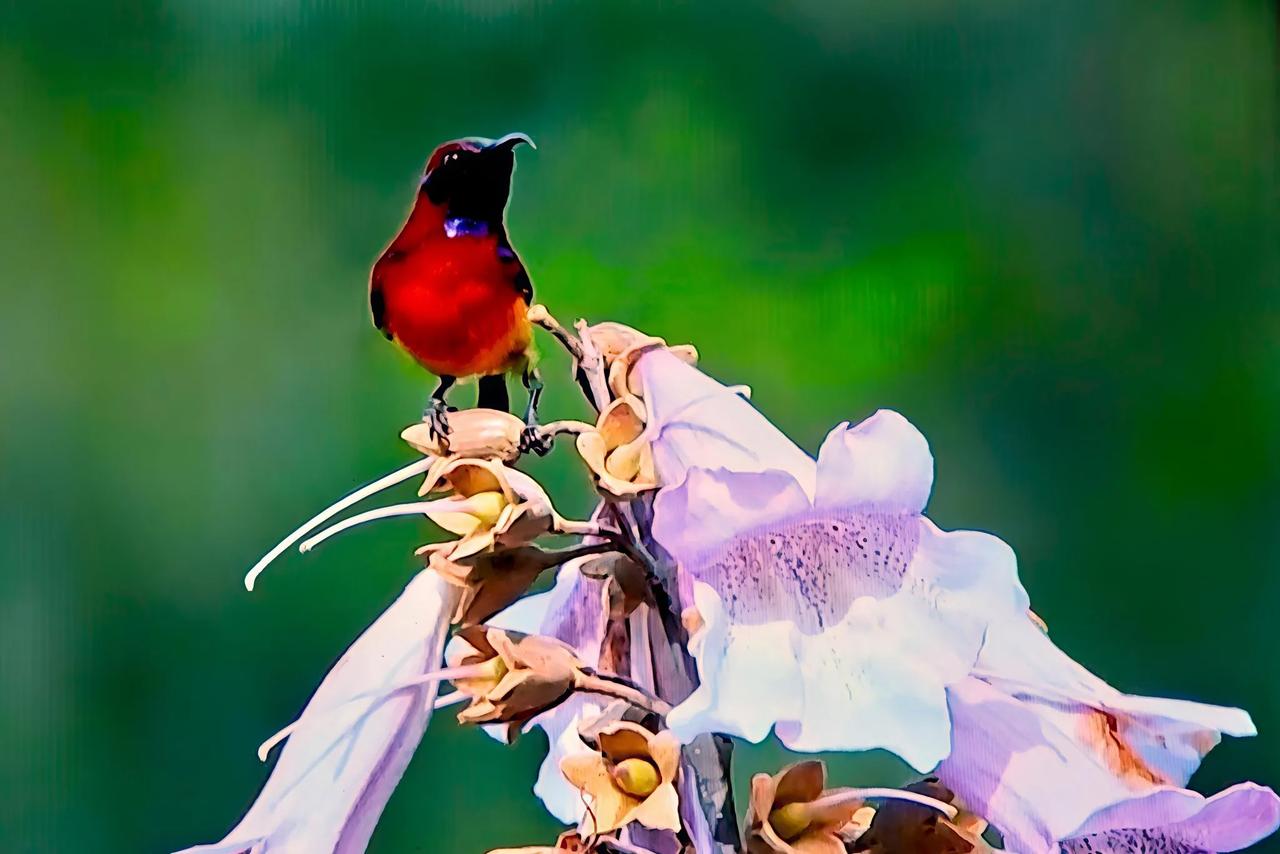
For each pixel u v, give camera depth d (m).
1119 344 4.30
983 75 4.38
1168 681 4.17
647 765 3.63
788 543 3.65
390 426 4.25
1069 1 4.38
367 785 3.67
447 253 3.74
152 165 4.32
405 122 4.23
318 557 4.25
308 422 4.28
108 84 4.33
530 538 3.65
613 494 3.65
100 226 4.33
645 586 3.66
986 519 4.19
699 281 4.14
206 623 4.25
